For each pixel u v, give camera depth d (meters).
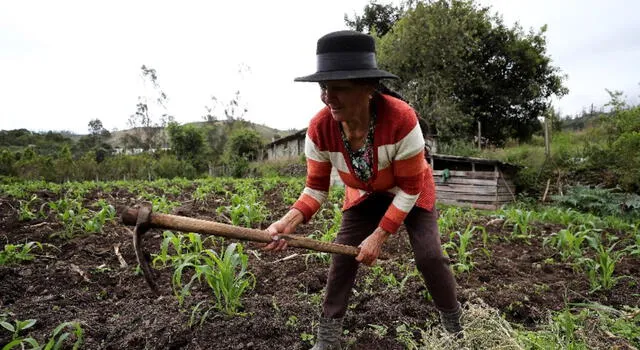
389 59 20.06
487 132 24.08
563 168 13.81
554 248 4.53
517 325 2.70
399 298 3.15
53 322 2.78
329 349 2.43
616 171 12.16
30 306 3.00
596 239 4.29
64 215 4.68
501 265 3.97
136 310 2.95
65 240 4.58
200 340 2.58
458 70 20.67
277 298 3.14
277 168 21.89
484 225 5.78
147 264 1.76
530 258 4.30
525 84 23.61
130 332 2.67
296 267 3.77
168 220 1.81
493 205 12.53
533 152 15.03
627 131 12.72
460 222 5.98
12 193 7.50
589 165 13.34
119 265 3.89
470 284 3.50
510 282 3.59
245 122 31.16
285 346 2.58
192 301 3.01
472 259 4.16
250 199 6.46
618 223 6.55
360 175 2.24
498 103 23.16
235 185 9.85
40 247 4.25
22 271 3.60
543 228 5.70
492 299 3.15
